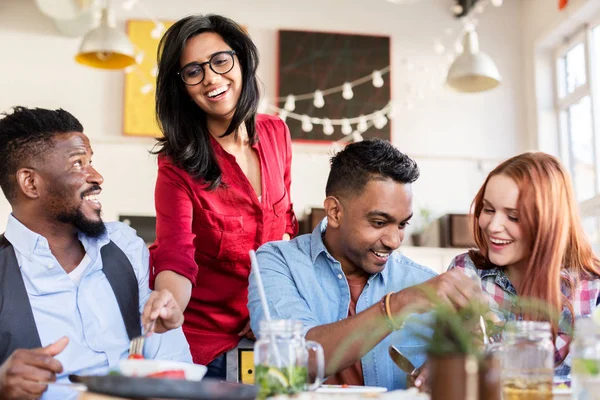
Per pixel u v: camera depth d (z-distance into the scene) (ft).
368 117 18.52
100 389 3.53
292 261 6.08
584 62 17.29
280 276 6.00
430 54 18.88
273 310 5.80
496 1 15.96
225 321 7.17
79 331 5.55
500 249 5.98
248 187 7.11
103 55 14.03
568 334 5.57
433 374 3.29
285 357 4.02
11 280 5.39
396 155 5.69
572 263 6.03
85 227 5.71
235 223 7.05
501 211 5.94
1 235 5.74
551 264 5.76
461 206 18.39
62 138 5.70
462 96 18.81
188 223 6.82
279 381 3.98
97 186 5.82
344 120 17.89
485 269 6.39
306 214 17.08
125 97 17.79
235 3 18.66
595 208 16.16
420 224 18.02
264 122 7.64
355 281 6.16
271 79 18.49
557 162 6.00
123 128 17.67
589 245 6.08
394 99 18.66
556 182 5.89
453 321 3.34
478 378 3.36
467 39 14.21
